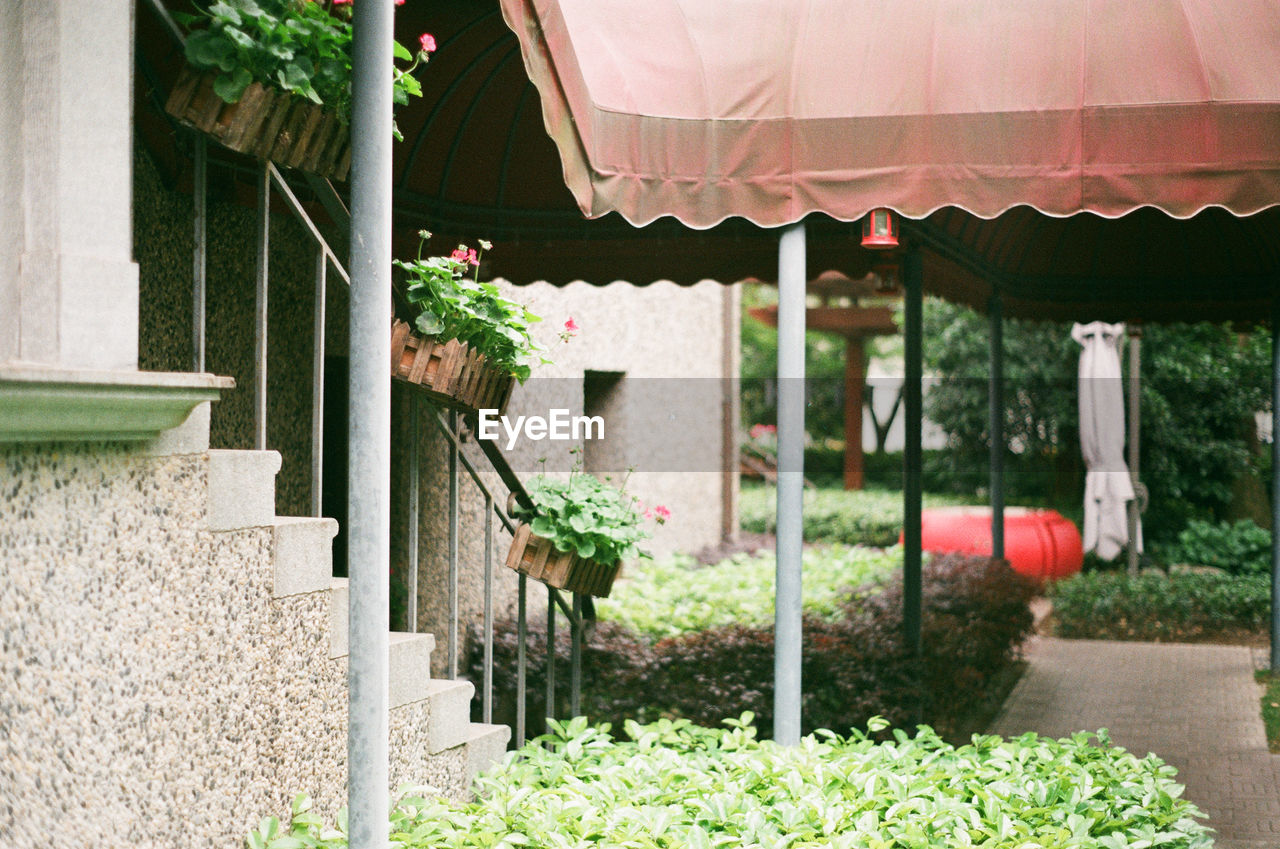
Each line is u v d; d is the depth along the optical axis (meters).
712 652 6.12
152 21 3.38
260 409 3.06
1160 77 4.07
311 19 2.89
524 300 7.52
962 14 4.35
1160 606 10.05
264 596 2.88
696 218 4.30
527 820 3.28
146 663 2.54
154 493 2.57
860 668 5.73
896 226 4.38
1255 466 13.36
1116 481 11.48
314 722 3.07
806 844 3.08
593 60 4.26
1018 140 4.13
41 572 2.32
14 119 2.50
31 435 2.25
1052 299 8.69
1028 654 9.11
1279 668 8.05
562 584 4.22
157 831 2.56
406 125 5.30
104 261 2.53
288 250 5.07
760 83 4.35
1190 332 13.13
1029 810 3.50
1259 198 3.99
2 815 2.23
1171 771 4.06
